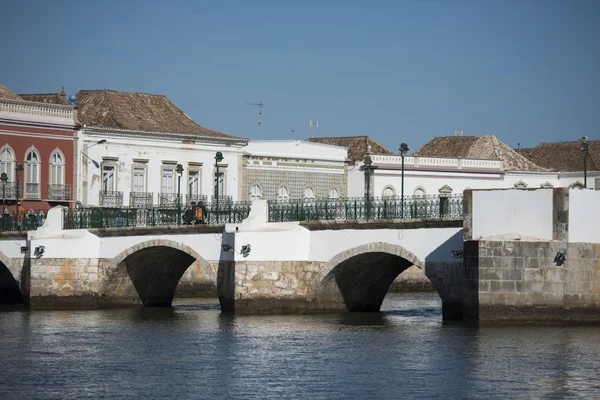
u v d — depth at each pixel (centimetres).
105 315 7044
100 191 9244
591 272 5756
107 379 4738
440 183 10769
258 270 6662
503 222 5747
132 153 9406
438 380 4644
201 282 8669
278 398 4378
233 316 6638
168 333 6025
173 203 9538
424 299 8369
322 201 6706
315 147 10412
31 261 7494
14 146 8794
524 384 4559
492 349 5225
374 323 6306
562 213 5675
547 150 12381
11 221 7962
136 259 7438
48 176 8981
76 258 7456
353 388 4522
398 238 6228
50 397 4447
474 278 5719
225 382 4653
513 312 5678
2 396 4462
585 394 4406
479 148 11538
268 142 10125
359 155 10731
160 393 4481
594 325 5762
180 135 9606
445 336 5584
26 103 8856
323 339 5684
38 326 6419
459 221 5956
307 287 6650
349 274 6675
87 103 9812
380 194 10488
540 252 5678
